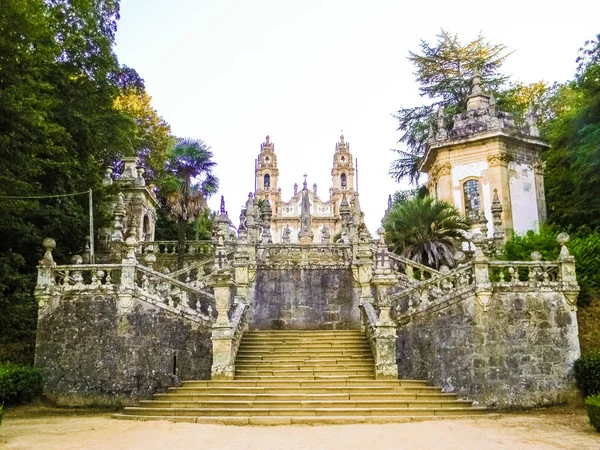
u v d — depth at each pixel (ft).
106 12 88.53
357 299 73.97
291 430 37.96
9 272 58.70
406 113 138.72
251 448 31.32
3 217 59.98
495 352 52.95
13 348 57.67
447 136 107.96
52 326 53.57
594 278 61.05
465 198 103.35
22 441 34.22
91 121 74.59
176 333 54.39
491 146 102.17
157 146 141.08
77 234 71.51
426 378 53.72
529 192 102.63
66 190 71.20
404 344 55.26
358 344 58.95
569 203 92.38
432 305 55.11
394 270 73.00
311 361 54.70
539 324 53.62
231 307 63.62
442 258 78.38
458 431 37.47
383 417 42.55
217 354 51.60
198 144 105.81
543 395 52.26
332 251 78.23
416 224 81.25
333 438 34.50
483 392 52.21
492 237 89.86
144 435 35.99
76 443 33.37
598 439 34.63
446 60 137.28
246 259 68.49
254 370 52.95
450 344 53.88
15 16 49.60
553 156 102.27
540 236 69.87
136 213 100.78
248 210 93.56
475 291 54.03
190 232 138.21
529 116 107.65
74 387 52.16
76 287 54.19
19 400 50.39
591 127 79.61
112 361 52.60
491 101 106.83
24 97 53.47
